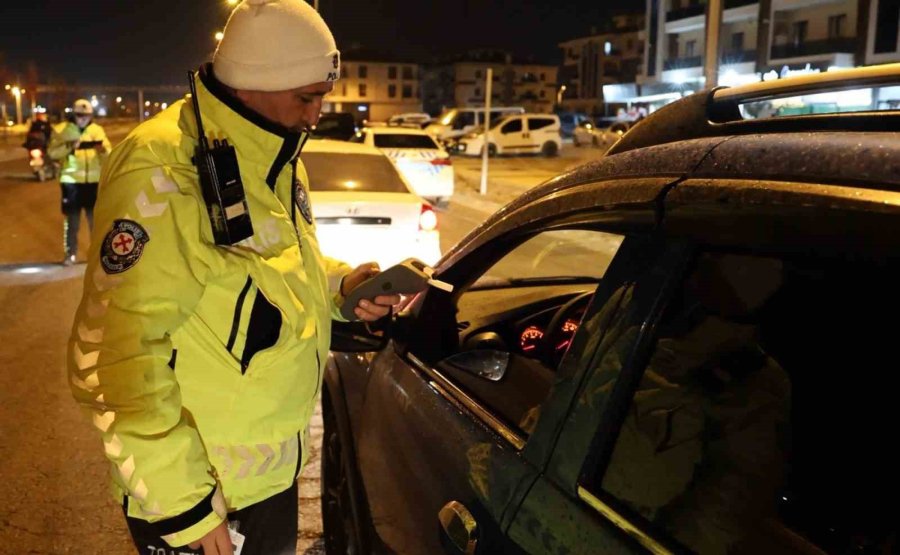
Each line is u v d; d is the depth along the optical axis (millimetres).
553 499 1488
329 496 2973
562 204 1765
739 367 1293
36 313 6746
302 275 1697
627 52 77562
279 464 1744
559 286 3088
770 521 1200
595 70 80375
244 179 1632
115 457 1438
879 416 1111
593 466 1437
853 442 1136
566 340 2422
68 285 7828
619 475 1395
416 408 2139
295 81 1601
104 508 3527
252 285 1588
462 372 2104
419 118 42469
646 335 1417
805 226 1180
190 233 1526
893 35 32906
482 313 2723
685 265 1385
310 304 1717
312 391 1771
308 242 1802
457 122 36406
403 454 2127
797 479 1191
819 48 36031
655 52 46719
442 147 16281
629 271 1479
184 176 1550
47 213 13305
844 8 35500
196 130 1618
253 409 1644
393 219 6574
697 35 44406
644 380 1407
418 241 6680
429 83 97438
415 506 1979
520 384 1938
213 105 1613
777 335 1248
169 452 1442
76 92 80188
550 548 1450
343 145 7691
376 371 2516
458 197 17984
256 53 1578
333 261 2264
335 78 1686
